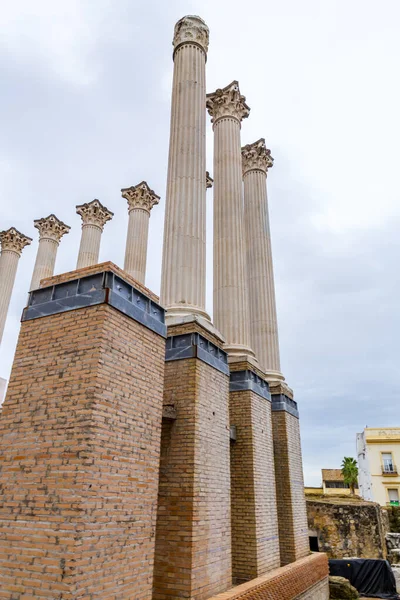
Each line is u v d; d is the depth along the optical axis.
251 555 9.70
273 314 16.03
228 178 14.31
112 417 5.82
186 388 8.30
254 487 10.27
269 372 14.95
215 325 12.84
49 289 6.91
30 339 6.62
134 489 5.97
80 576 4.77
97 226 22.59
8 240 24.94
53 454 5.50
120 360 6.23
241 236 13.76
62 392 5.87
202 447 8.05
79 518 4.94
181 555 7.12
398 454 40.97
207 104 16.06
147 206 22.36
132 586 5.54
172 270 10.34
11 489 5.57
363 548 20.34
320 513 21.55
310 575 12.30
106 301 6.15
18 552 5.11
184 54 12.97
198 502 7.53
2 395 16.62
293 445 14.40
